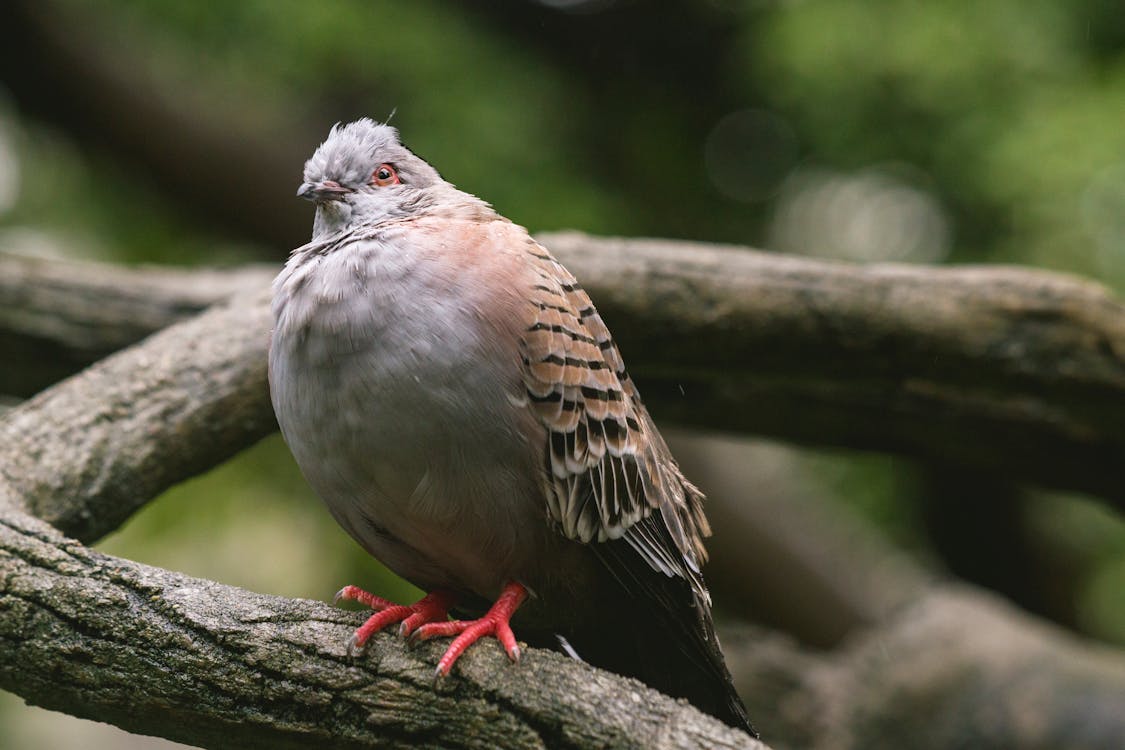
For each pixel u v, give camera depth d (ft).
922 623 40.86
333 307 18.12
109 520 24.94
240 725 17.61
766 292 29.63
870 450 33.96
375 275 18.21
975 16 42.83
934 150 45.34
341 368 18.06
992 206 45.29
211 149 47.91
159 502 47.26
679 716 17.16
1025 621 41.68
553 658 17.75
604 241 29.91
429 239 18.81
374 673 17.40
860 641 43.55
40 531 18.84
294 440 19.02
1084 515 50.47
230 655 17.53
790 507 49.24
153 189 50.70
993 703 38.52
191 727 17.94
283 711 17.51
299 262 19.48
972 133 43.32
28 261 32.94
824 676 41.04
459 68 46.47
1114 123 41.22
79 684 17.93
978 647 39.73
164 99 47.55
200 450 26.20
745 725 20.58
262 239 50.01
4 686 18.39
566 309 19.34
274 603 18.04
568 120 50.34
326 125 49.42
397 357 17.88
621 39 52.95
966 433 32.42
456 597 20.79
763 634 43.27
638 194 52.85
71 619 17.90
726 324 29.58
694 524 22.27
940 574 56.08
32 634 17.94
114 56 47.06
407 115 45.29
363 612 18.16
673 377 31.89
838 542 49.88
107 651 17.79
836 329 29.81
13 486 23.52
